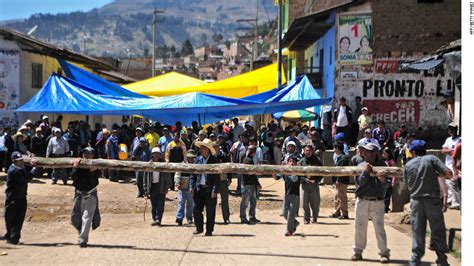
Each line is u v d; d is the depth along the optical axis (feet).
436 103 77.97
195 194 40.83
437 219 29.48
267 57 185.57
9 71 84.94
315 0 115.75
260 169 35.73
